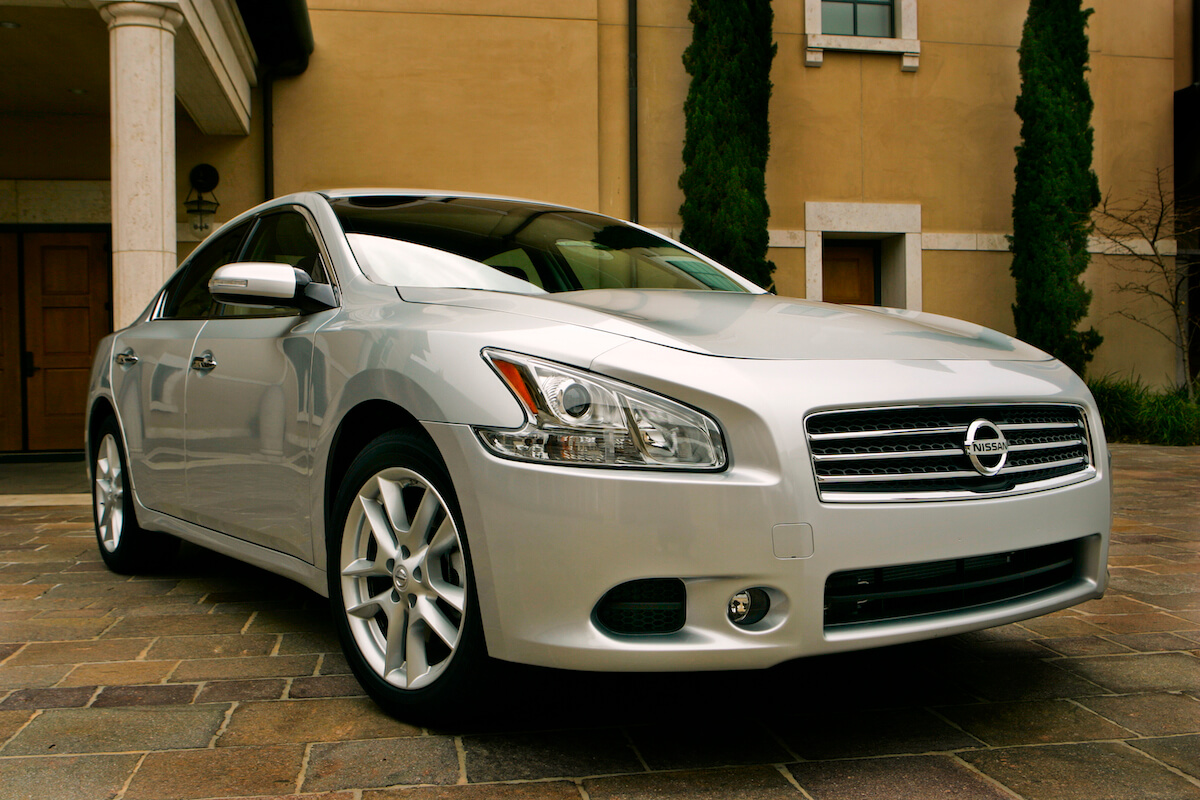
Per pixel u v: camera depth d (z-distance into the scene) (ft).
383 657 7.19
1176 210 34.88
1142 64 33.32
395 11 27.71
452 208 10.03
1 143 27.20
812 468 5.86
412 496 7.38
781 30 30.37
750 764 6.18
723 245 28.09
